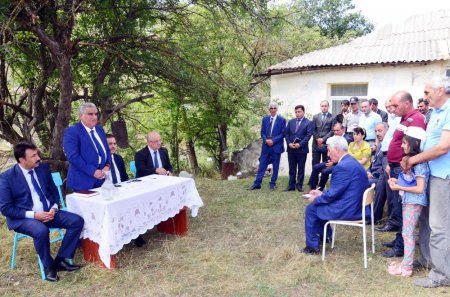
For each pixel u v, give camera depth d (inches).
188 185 196.2
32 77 258.4
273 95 407.2
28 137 260.7
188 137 476.4
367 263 156.4
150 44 249.0
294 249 168.9
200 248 176.9
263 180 343.0
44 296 132.6
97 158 172.2
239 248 176.4
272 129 292.7
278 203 256.5
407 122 153.9
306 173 389.1
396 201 159.3
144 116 458.9
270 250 172.2
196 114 455.2
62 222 150.8
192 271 151.6
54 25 218.8
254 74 436.1
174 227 197.3
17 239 154.4
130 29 247.4
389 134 196.5
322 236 177.9
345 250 171.9
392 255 162.2
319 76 379.9
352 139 273.4
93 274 147.5
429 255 147.2
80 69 277.4
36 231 140.3
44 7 206.1
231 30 291.9
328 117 296.2
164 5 248.2
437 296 128.2
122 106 269.6
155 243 184.9
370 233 194.7
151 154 214.1
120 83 274.7
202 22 282.4
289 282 140.7
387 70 344.8
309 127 285.4
